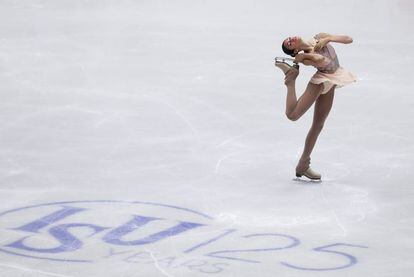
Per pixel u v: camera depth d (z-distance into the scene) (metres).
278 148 26.75
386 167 24.69
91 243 17.84
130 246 17.70
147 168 24.19
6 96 32.91
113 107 31.53
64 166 24.17
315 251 17.53
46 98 32.69
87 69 37.94
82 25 49.66
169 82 35.78
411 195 21.97
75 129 28.41
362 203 21.27
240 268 16.39
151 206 20.66
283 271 16.28
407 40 46.34
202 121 29.84
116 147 26.36
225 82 35.84
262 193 22.05
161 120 29.84
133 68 38.31
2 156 25.06
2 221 19.28
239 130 28.77
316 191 22.28
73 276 15.91
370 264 16.78
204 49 42.88
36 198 21.14
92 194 21.56
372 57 41.53
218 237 18.39
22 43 43.56
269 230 18.97
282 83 35.88
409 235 18.78
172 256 17.08
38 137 27.31
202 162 24.94
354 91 34.78
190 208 20.59
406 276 16.14
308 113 31.09
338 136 28.20
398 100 33.34
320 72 22.02
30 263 16.61
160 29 48.69
